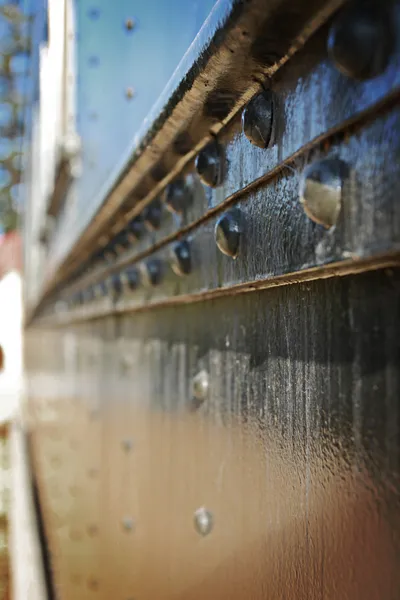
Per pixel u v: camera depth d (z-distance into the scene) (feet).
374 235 0.98
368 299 1.10
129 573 3.30
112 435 3.95
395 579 1.02
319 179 1.06
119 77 3.02
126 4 2.84
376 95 0.95
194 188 1.90
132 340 3.33
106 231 3.30
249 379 1.69
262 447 1.60
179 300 2.16
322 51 1.11
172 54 2.08
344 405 1.18
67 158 5.24
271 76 1.32
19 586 5.78
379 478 1.07
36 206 13.62
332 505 1.22
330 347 1.23
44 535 7.06
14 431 18.37
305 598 1.34
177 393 2.43
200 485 2.12
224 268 1.66
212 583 1.98
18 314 28.86
